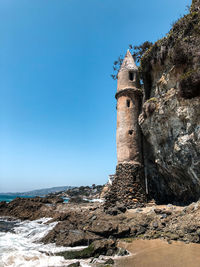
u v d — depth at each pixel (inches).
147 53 685.9
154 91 693.3
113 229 426.9
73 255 341.7
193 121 477.1
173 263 286.4
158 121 619.2
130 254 335.3
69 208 838.5
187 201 596.1
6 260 331.6
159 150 660.7
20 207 910.4
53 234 454.0
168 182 688.4
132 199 644.1
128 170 695.7
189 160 521.0
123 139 749.3
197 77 428.8
